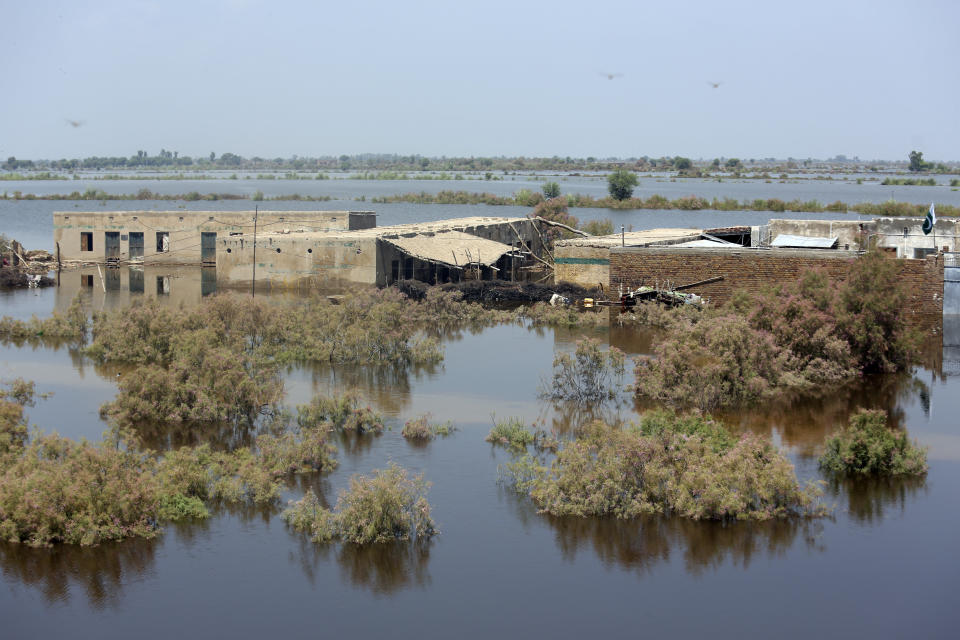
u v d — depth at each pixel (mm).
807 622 18547
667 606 19172
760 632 18234
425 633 18188
